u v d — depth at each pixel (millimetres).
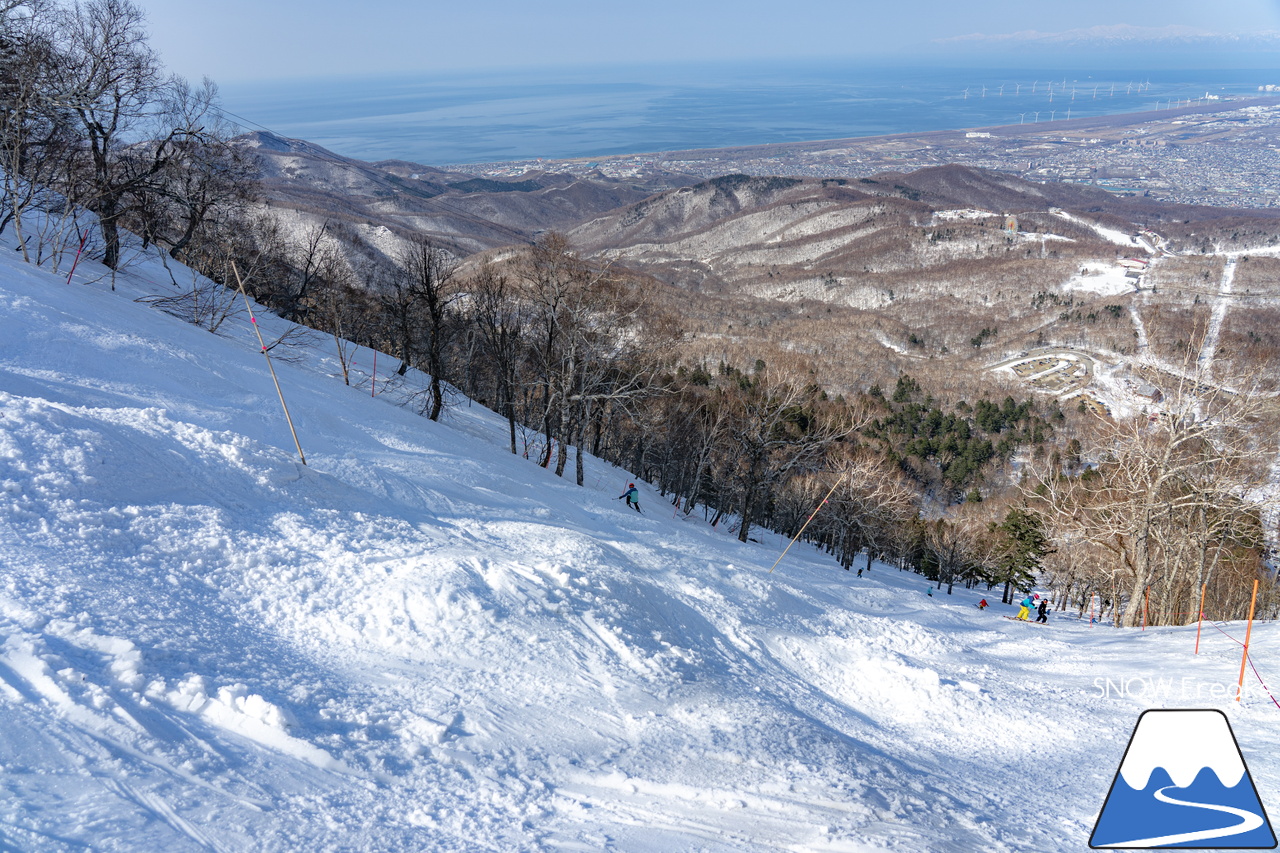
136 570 6977
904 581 47812
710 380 68375
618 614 9609
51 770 3957
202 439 10609
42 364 13516
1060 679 11766
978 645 15312
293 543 8883
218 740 4715
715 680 8695
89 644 5301
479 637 7770
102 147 27656
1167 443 19562
